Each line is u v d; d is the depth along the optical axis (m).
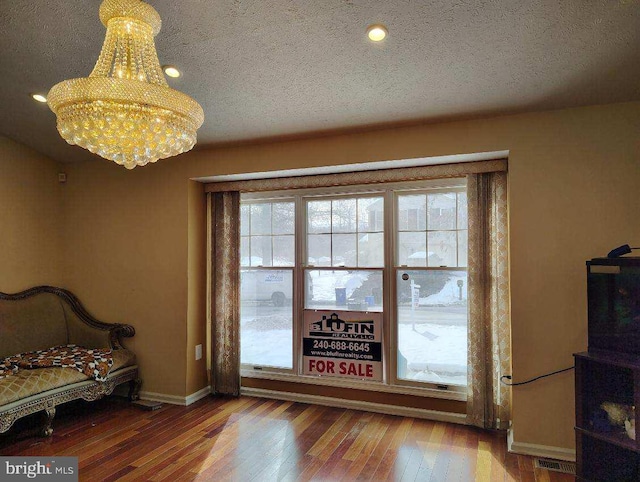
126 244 3.97
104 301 4.04
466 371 3.21
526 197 2.77
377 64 2.38
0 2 2.06
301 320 3.73
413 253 3.41
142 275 3.89
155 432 3.07
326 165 3.34
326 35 2.16
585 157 2.65
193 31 2.16
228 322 3.87
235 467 2.54
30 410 2.84
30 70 2.63
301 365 3.71
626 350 2.13
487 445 2.82
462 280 3.27
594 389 2.24
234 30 2.15
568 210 2.68
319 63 2.40
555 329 2.69
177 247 3.77
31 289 3.85
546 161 2.73
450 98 2.67
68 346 3.84
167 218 3.82
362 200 3.58
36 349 3.71
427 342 3.35
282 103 2.85
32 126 3.44
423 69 2.39
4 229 3.67
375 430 3.07
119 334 3.89
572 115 2.69
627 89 2.45
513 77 2.41
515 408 2.75
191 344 3.76
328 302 3.67
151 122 1.49
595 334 2.27
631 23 1.93
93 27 2.20
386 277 3.45
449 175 3.20
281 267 3.84
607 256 2.38
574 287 2.65
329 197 3.68
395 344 3.42
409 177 3.32
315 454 2.70
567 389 2.66
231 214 3.89
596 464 2.21
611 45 2.08
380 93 2.67
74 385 3.17
